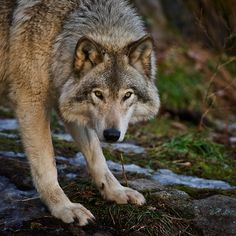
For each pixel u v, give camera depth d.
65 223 10.54
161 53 25.17
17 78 11.23
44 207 11.16
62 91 10.95
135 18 11.56
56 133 16.55
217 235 10.79
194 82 23.42
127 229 10.59
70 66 10.95
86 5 11.23
